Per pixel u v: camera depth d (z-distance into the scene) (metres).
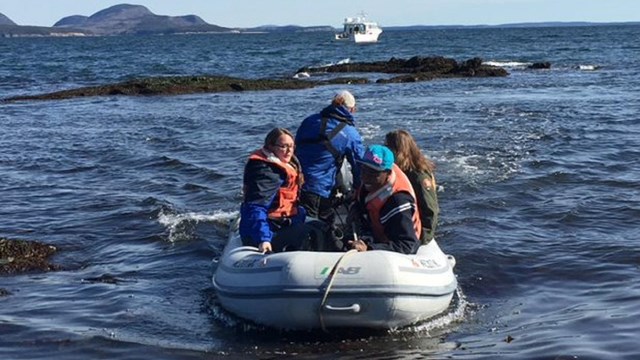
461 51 74.25
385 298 5.88
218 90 32.34
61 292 7.36
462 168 12.88
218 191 11.88
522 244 8.74
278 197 6.94
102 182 12.98
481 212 10.20
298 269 5.96
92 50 102.81
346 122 7.53
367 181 6.57
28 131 20.08
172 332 6.30
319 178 7.43
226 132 18.75
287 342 6.07
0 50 104.94
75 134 19.22
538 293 7.20
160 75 46.03
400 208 6.50
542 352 5.66
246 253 6.52
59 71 50.84
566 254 8.34
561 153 14.34
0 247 8.55
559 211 10.12
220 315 6.64
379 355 5.75
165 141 17.33
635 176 12.30
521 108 22.58
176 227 9.68
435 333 6.19
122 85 32.00
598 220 9.74
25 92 34.94
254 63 59.16
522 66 45.91
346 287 5.85
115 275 7.93
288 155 6.96
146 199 11.28
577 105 23.38
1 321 6.52
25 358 5.74
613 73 39.22
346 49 86.38
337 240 6.68
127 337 6.18
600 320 6.32
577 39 103.75
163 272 8.02
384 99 26.73
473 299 7.09
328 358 5.72
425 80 36.56
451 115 20.92
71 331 6.30
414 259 6.26
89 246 9.09
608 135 16.69
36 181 13.20
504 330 6.23
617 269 7.79
